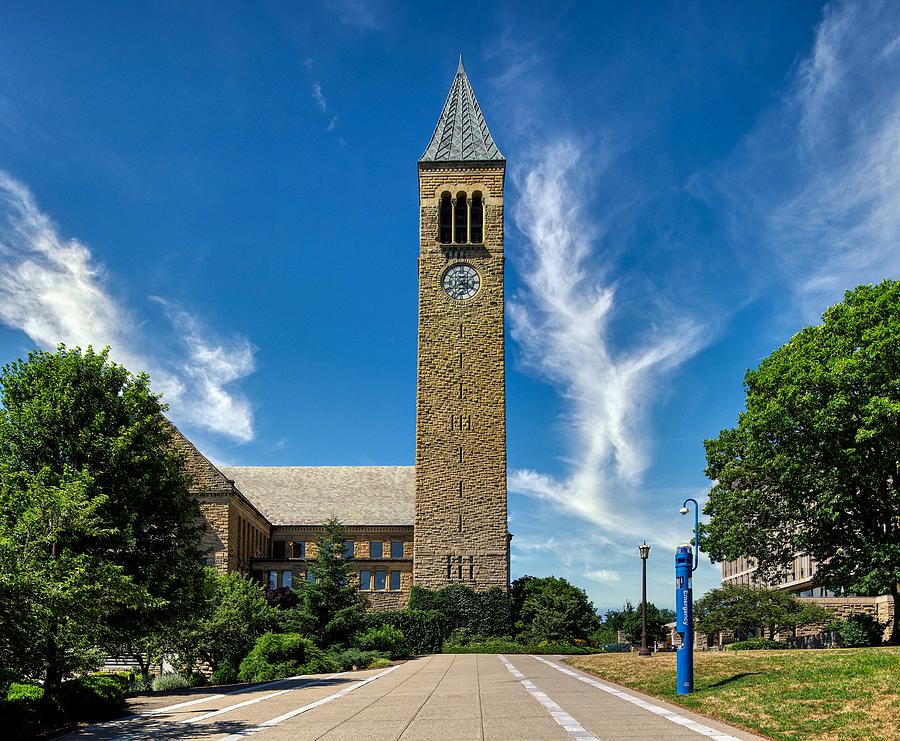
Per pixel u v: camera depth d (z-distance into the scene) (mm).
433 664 51969
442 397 86125
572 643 80688
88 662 31500
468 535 83500
